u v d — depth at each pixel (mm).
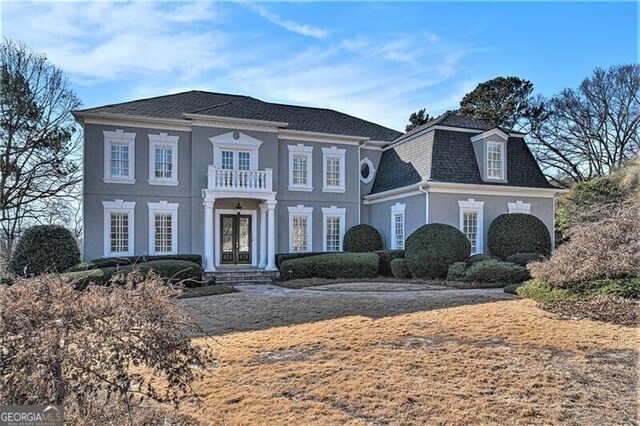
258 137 21266
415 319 8922
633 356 6512
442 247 17078
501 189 20250
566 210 23250
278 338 8070
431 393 5270
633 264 10062
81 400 3773
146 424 4617
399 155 23094
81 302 3846
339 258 19000
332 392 5395
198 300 13375
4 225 24578
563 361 6312
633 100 29906
